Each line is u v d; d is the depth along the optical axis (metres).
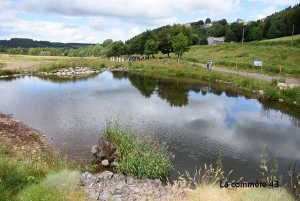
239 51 69.38
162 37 68.62
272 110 19.86
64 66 48.91
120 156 9.95
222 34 158.50
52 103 21.47
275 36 105.75
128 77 40.56
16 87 29.80
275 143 13.05
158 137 13.39
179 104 21.61
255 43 82.62
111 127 12.84
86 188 7.27
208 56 68.44
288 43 74.94
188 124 15.88
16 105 20.55
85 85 31.89
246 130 15.02
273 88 24.73
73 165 9.46
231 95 25.64
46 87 30.09
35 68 45.59
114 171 9.48
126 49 80.00
